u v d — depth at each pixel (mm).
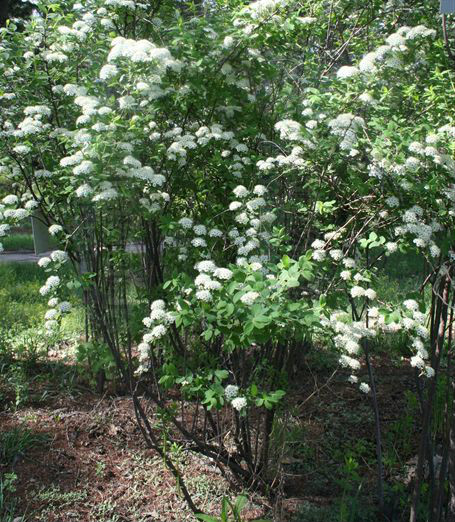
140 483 3334
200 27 3283
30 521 2959
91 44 3516
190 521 3035
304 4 3869
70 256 3496
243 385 3043
